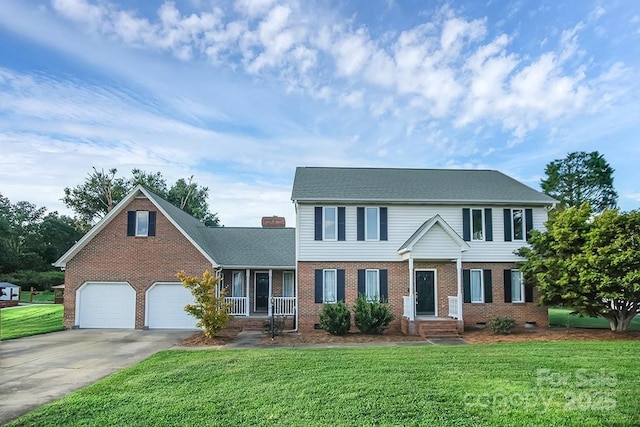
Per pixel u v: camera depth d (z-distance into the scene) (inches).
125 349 643.5
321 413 309.1
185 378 424.5
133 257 913.5
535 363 465.4
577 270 738.8
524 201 897.5
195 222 1205.1
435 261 887.1
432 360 490.0
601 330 773.3
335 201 880.9
